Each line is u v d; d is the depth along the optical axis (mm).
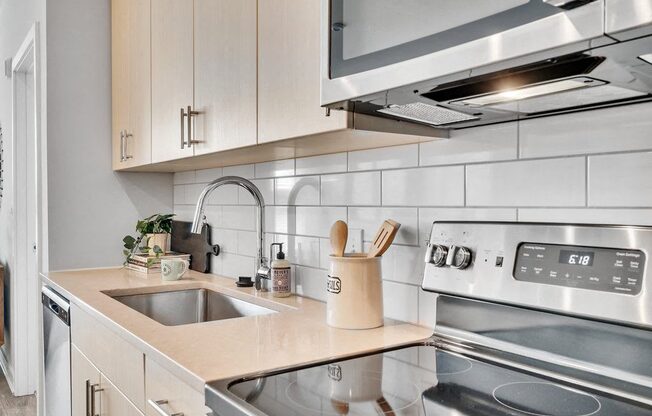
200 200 1856
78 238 2660
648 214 983
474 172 1284
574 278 995
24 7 3342
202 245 2496
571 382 999
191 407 1066
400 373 1047
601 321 947
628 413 850
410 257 1443
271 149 1612
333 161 1724
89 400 1733
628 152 1012
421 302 1408
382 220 1534
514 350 1117
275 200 2023
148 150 2244
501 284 1108
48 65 2594
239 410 857
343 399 906
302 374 1034
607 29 633
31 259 3668
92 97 2705
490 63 768
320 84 1135
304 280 1870
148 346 1223
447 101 1025
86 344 1784
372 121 1203
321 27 1093
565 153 1108
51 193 2598
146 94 2256
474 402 899
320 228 1787
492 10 763
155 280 2281
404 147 1467
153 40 2184
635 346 931
